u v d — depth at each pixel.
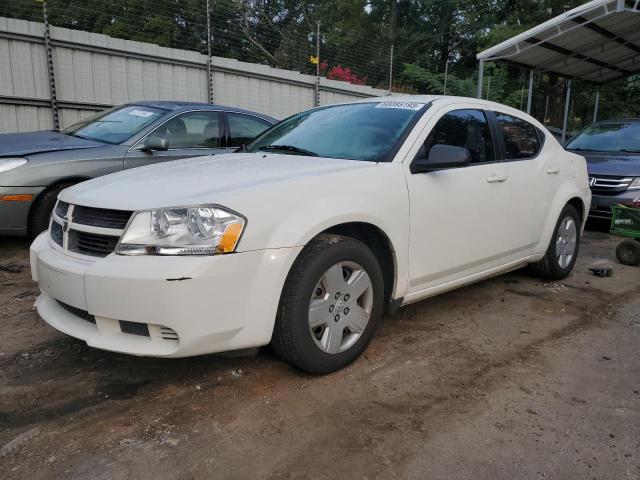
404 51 27.72
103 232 2.69
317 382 2.99
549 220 4.77
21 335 3.56
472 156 4.01
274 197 2.75
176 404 2.74
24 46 9.27
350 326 3.12
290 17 21.08
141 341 2.61
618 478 2.25
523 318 4.12
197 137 6.41
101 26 11.71
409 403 2.80
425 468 2.28
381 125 3.74
